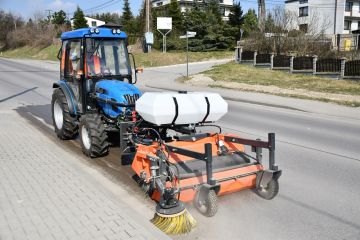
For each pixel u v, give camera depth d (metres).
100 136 7.11
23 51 60.84
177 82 23.19
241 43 32.81
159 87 20.81
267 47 30.17
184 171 5.24
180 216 4.50
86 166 6.95
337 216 5.00
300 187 6.01
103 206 4.90
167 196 4.54
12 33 67.38
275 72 25.95
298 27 32.91
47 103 14.88
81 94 7.97
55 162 6.93
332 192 5.80
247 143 5.56
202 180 5.05
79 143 8.57
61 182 5.81
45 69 32.72
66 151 7.88
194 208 5.17
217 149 5.84
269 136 5.22
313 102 15.42
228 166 5.54
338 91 18.41
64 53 8.81
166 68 33.78
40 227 4.32
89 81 7.86
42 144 8.39
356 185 6.09
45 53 52.94
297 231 4.59
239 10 48.50
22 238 4.09
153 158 5.07
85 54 7.76
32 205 4.93
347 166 7.10
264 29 31.50
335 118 12.45
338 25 56.94
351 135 9.84
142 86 21.97
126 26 51.44
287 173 6.69
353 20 58.34
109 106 7.39
